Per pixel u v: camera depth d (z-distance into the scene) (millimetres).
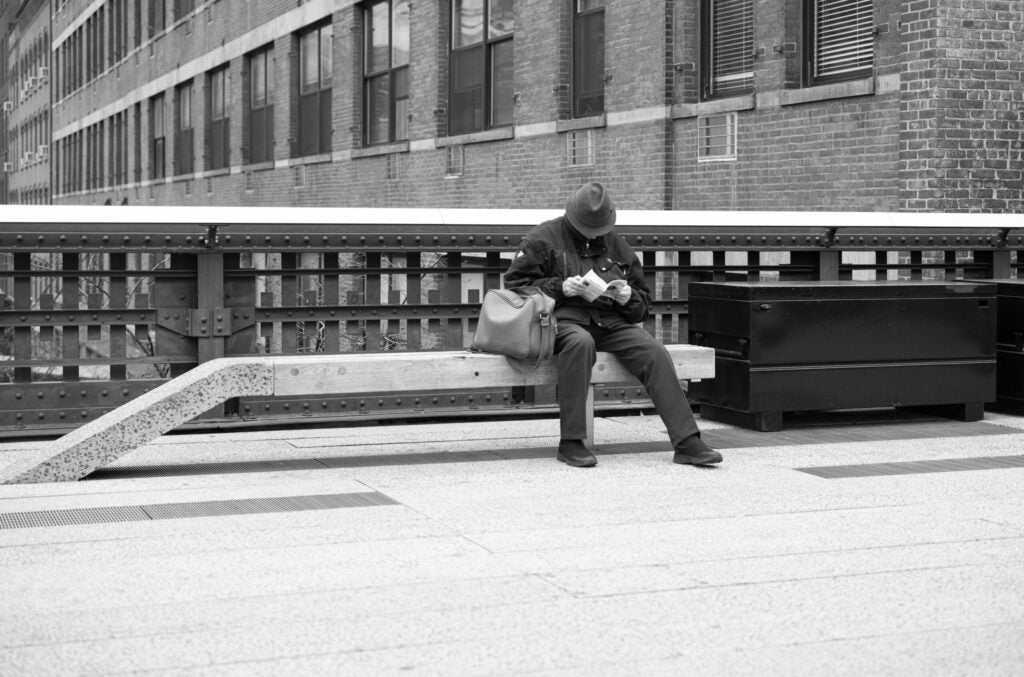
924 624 4297
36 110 64688
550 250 7383
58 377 10789
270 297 8539
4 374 9180
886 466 7223
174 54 35188
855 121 12539
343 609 4406
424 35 20578
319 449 7805
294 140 26641
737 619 4328
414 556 5117
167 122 36625
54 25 57781
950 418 9094
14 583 4707
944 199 11664
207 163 32594
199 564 4984
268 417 8570
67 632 4148
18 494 6355
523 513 5926
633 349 7328
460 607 4434
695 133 14688
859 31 12727
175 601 4492
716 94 14625
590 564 5012
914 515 5926
